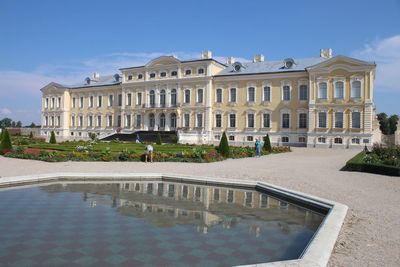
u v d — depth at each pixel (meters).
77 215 9.41
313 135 45.44
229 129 52.59
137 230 8.16
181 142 49.53
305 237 7.89
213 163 23.20
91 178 15.41
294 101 47.72
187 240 7.54
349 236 7.61
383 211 9.91
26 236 7.67
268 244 7.37
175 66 56.75
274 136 49.06
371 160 19.70
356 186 14.05
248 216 9.64
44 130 75.06
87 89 69.00
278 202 11.48
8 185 13.52
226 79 52.69
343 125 43.84
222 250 6.97
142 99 60.47
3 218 9.06
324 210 10.19
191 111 55.19
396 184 14.69
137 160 23.72
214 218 9.37
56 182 14.73
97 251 6.82
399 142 66.31
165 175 15.65
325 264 5.89
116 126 64.81
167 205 10.76
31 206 10.38
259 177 15.97
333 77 44.22
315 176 16.59
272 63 53.28
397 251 6.71
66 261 6.32
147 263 6.27
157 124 59.06
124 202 11.05
